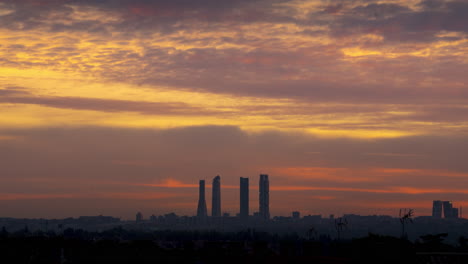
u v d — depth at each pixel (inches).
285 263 4783.5
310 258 4813.0
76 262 5551.2
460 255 4178.2
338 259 4690.0
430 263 4175.7
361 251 4662.9
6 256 5812.0
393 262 4362.7
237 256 5275.6
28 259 5772.6
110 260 5546.3
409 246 4520.2
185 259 5521.7
